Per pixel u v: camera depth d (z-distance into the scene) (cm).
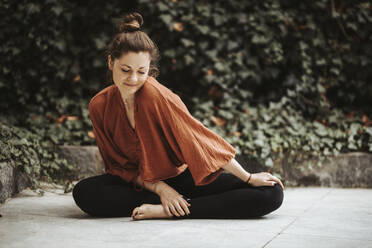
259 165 387
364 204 298
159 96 239
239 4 450
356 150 400
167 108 239
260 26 441
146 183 255
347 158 383
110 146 261
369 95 458
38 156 369
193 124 242
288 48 456
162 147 246
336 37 459
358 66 455
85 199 247
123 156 262
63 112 441
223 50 453
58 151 389
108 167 269
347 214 263
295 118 430
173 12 438
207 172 237
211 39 455
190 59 443
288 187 383
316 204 298
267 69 454
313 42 446
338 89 467
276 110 433
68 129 423
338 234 213
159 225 229
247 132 407
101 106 253
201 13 446
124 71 224
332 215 260
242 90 455
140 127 245
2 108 442
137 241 197
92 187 249
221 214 245
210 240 199
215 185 256
